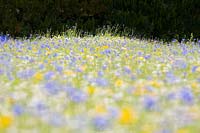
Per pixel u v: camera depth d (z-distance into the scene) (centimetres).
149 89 758
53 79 860
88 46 1443
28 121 581
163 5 2078
